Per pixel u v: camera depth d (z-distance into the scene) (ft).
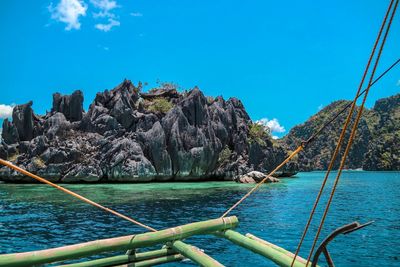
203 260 22.97
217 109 260.42
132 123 227.20
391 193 161.58
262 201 119.65
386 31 12.99
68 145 211.20
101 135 223.10
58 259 21.38
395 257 49.29
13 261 20.11
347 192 165.89
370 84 13.75
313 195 141.59
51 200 119.14
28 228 71.31
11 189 164.04
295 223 76.89
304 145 23.43
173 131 224.33
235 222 26.86
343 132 14.71
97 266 26.45
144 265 27.63
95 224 75.66
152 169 212.43
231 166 240.94
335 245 56.24
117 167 205.36
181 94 271.90
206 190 160.56
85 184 197.88
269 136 280.51
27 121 234.79
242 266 44.62
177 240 25.75
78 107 238.27
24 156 214.28
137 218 84.07
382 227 72.59
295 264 21.39
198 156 225.15
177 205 108.37
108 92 240.32
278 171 277.44
